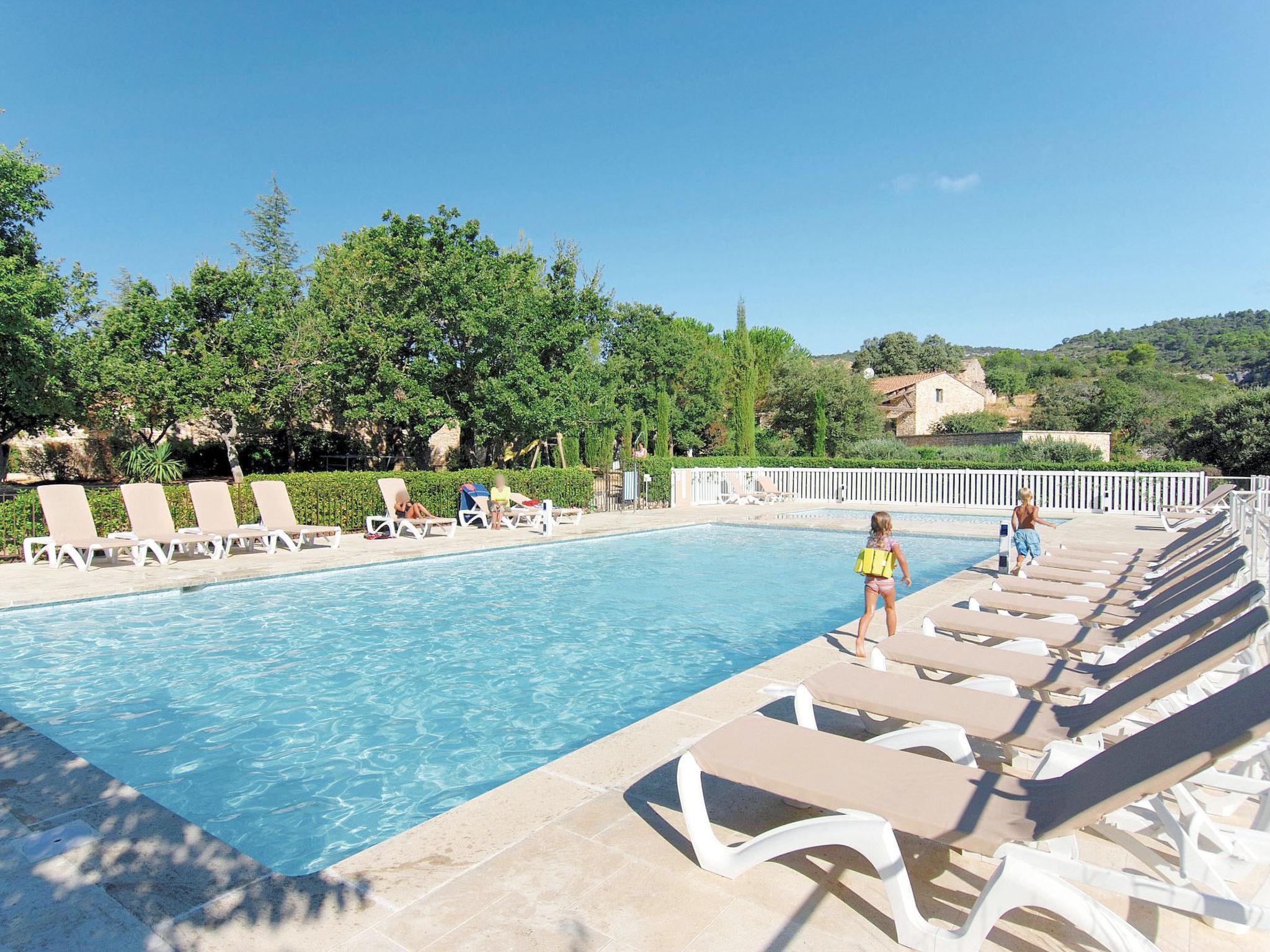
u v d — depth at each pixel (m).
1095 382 62.06
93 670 6.47
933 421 51.97
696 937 2.39
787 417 39.84
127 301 22.73
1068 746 2.91
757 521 17.59
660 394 32.84
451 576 11.23
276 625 8.12
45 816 3.25
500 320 19.50
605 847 2.99
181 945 2.31
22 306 16.75
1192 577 5.70
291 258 49.06
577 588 10.31
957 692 3.62
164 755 4.77
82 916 2.47
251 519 13.64
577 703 5.76
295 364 23.30
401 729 5.23
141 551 10.73
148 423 24.31
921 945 2.30
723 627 8.17
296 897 2.61
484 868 2.83
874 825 2.39
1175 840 2.58
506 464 26.31
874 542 6.42
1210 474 30.72
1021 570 8.47
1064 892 2.08
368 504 15.63
